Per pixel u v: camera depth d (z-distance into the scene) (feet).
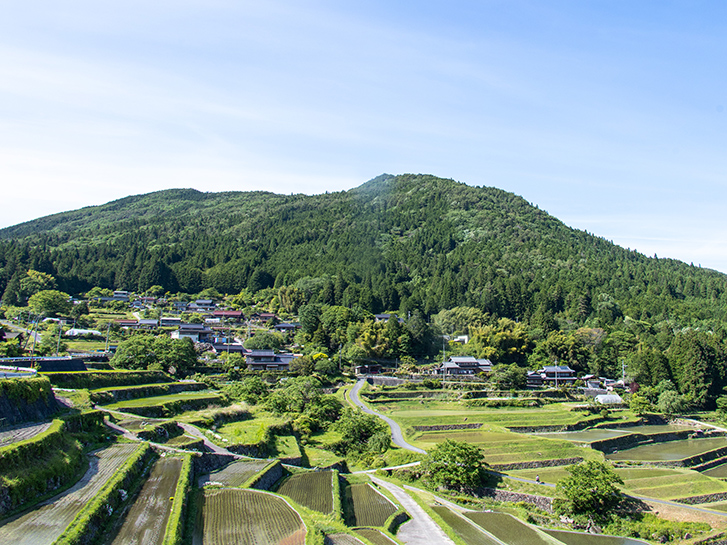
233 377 419.74
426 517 206.80
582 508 224.74
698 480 263.29
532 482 251.19
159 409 269.23
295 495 202.90
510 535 197.47
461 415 382.22
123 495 154.20
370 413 384.88
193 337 550.77
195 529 149.38
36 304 584.81
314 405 346.13
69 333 505.25
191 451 206.18
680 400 453.99
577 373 574.15
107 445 197.88
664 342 621.31
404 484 252.62
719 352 528.63
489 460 279.90
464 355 588.91
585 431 380.78
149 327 597.93
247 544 141.38
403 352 569.64
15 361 274.77
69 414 203.72
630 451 342.85
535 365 573.33
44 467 148.77
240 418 308.81
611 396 472.85
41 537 118.21
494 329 619.26
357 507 210.59
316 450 291.17
